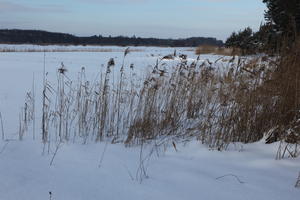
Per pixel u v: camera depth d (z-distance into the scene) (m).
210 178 3.12
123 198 2.71
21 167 3.22
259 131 4.22
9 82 8.79
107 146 4.01
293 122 3.90
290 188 2.91
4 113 5.35
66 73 11.06
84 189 2.84
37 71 11.62
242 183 3.01
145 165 3.43
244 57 4.79
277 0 9.01
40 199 2.62
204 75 5.58
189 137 4.43
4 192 2.70
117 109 5.12
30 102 5.92
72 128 4.68
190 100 5.21
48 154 3.62
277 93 4.26
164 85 5.53
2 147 3.73
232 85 4.71
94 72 11.58
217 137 4.04
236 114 4.24
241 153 3.79
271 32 4.62
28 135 4.24
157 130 4.51
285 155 3.65
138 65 14.34
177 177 3.14
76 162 3.45
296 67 4.24
